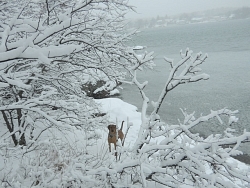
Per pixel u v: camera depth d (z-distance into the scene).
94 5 5.35
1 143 4.09
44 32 3.21
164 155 3.68
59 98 6.15
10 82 3.47
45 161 4.00
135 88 20.55
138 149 3.71
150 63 5.94
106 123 6.50
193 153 3.21
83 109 6.07
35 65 5.14
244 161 8.22
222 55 32.75
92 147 7.16
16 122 8.35
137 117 12.73
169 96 17.20
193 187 3.55
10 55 2.85
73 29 5.08
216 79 20.47
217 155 3.40
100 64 5.68
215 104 14.38
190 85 19.70
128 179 3.82
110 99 15.95
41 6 5.10
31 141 4.50
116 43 5.49
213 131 10.82
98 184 3.39
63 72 5.47
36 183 3.84
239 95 15.66
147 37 96.75
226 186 3.05
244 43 43.91
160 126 3.91
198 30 115.31
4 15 5.38
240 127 10.88
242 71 22.20
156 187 3.75
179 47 48.47
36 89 6.50
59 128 5.45
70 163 3.77
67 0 5.02
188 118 3.59
